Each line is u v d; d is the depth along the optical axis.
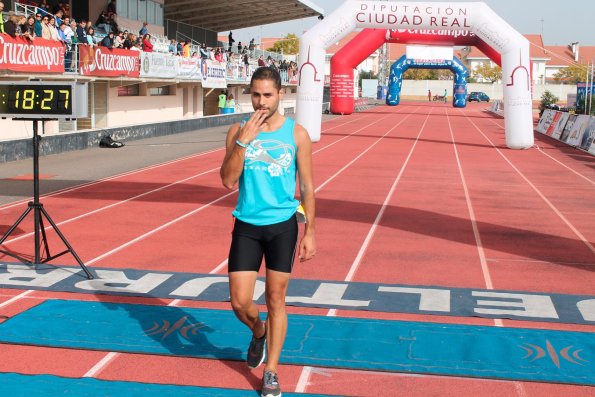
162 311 6.17
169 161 19.52
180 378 4.74
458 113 57.91
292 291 6.89
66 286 6.93
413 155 22.27
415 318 6.09
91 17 29.25
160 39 32.59
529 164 20.17
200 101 37.78
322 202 12.80
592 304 6.61
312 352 5.19
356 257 8.50
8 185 14.29
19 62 17.31
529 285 7.33
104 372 4.82
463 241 9.58
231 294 4.43
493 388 4.63
